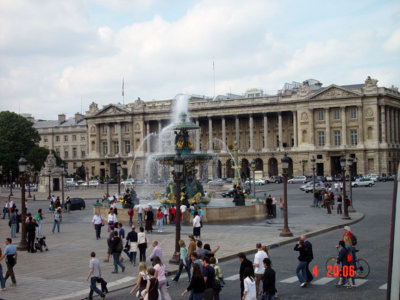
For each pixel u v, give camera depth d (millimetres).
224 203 62750
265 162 155625
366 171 139875
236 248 32000
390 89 145875
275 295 20125
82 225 49188
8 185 156875
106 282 22844
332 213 55438
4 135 160250
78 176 178250
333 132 146500
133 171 176750
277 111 154000
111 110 182000
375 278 23312
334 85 143750
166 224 46969
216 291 18266
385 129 140375
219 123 172500
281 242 34344
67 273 26234
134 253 28219
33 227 33125
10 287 23344
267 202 52062
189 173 52094
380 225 43906
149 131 180000
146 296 17328
